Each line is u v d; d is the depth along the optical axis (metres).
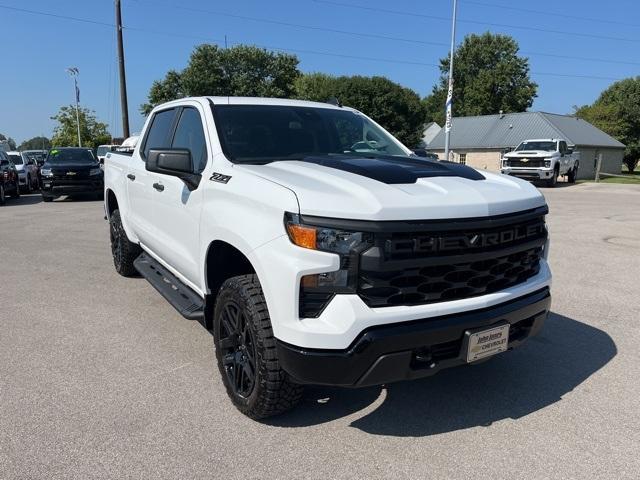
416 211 2.72
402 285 2.75
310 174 3.13
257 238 2.91
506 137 44.97
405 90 57.34
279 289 2.77
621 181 31.81
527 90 69.00
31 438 3.07
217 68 64.38
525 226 3.19
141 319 5.12
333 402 3.53
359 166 3.29
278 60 66.56
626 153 53.94
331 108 4.65
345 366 2.69
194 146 4.13
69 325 4.95
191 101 4.38
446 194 2.89
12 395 3.58
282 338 2.79
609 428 3.26
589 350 4.47
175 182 4.12
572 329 4.98
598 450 3.03
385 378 2.79
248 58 64.81
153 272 5.00
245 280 3.18
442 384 3.83
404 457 2.94
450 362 2.93
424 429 3.23
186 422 3.26
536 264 3.48
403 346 2.73
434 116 77.94
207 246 3.50
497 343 3.05
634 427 3.27
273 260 2.79
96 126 61.66
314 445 3.04
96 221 11.95
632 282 6.66
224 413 3.37
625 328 5.01
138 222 5.30
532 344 4.61
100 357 4.22
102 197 17.70
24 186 19.77
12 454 2.92
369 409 3.46
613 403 3.57
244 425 3.24
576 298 5.97
